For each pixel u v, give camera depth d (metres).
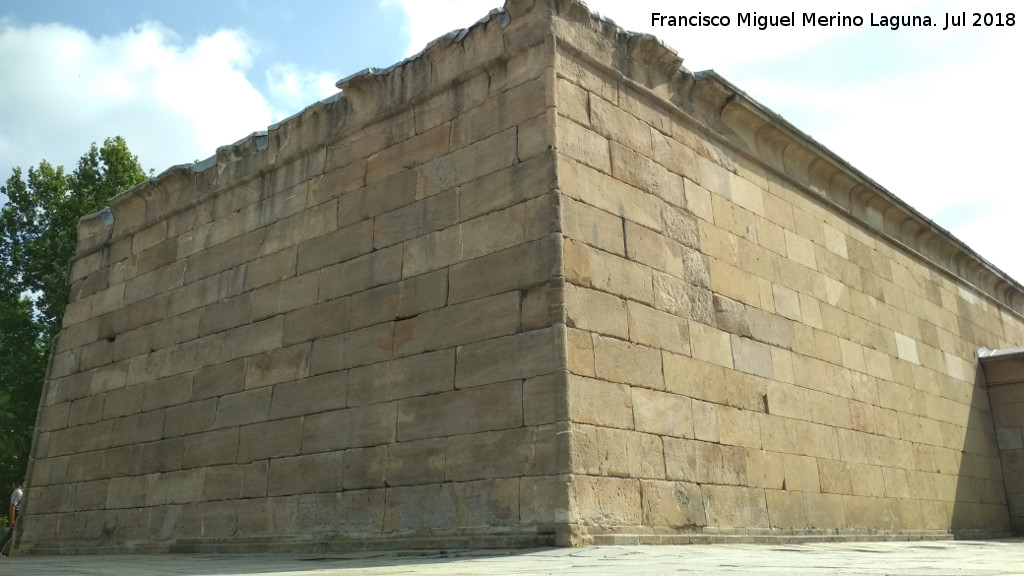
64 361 14.42
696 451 9.09
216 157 12.98
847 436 11.72
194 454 11.32
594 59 9.66
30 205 28.34
